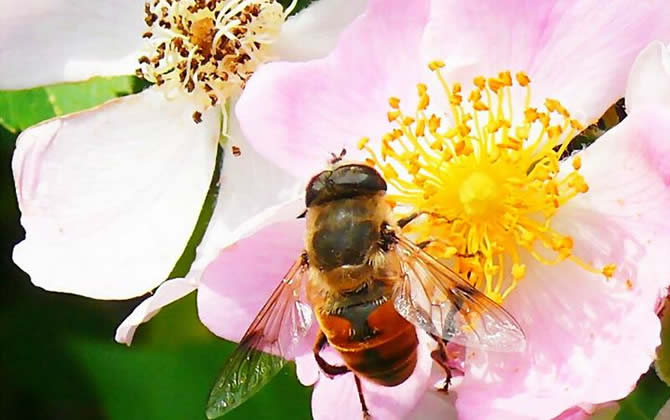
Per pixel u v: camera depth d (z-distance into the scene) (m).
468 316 0.14
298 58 0.16
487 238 0.15
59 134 0.16
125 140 0.16
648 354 0.14
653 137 0.14
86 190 0.16
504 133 0.15
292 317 0.15
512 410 0.14
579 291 0.15
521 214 0.15
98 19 0.17
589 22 0.14
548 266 0.15
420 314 0.14
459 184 0.15
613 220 0.14
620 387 0.14
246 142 0.16
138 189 0.16
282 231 0.15
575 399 0.14
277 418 0.17
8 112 0.17
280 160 0.15
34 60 0.17
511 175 0.15
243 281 0.15
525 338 0.14
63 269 0.16
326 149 0.15
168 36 0.16
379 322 0.14
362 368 0.14
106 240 0.16
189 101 0.16
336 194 0.14
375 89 0.15
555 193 0.15
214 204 0.16
